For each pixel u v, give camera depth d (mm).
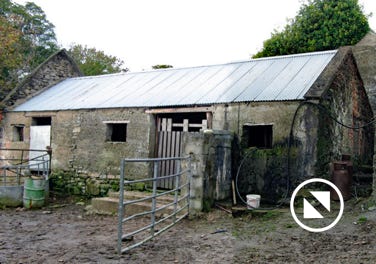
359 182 10164
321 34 18141
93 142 12531
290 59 11648
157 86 12797
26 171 13766
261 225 7305
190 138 8438
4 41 21391
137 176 11312
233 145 9695
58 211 10734
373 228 6355
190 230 7238
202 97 10609
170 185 10844
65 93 15203
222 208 8469
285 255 5434
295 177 8672
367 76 14852
